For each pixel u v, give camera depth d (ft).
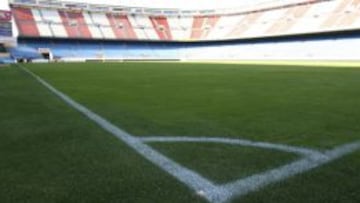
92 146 11.36
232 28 177.17
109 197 7.41
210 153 10.48
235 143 11.60
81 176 8.64
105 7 182.39
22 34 150.20
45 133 13.25
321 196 7.47
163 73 54.80
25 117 16.75
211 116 16.70
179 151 10.71
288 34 146.10
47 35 156.56
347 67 69.36
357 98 22.84
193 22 193.98
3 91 28.63
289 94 25.38
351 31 128.77
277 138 12.25
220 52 175.01
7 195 7.55
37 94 26.61
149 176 8.61
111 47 172.55
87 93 27.22
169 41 186.39
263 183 8.16
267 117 16.25
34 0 164.35
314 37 141.18
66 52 158.10
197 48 186.29
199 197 7.42
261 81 37.27
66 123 15.23
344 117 16.06
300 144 11.44
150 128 14.10
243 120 15.58
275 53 150.10
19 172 8.95
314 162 9.64
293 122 15.01
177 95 25.50
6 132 13.42
